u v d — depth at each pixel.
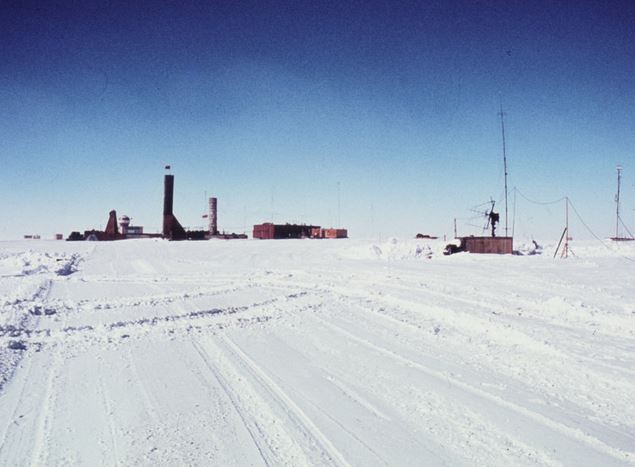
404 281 16.38
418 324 9.59
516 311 10.55
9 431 4.65
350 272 19.77
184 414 5.06
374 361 7.01
